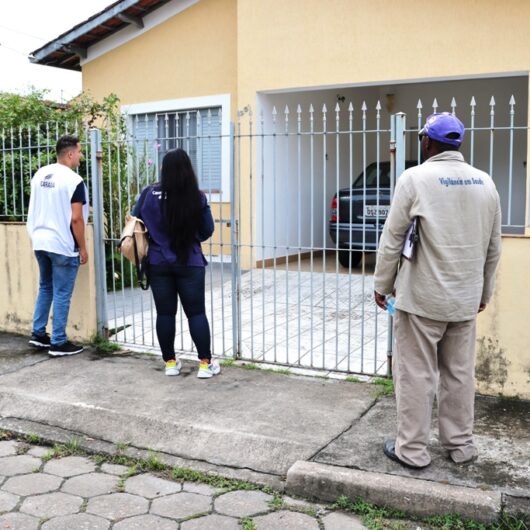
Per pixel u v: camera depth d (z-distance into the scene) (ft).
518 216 36.70
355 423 13.51
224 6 35.01
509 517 10.16
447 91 39.09
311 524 10.46
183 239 15.87
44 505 11.11
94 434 13.92
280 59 31.73
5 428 14.43
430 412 11.39
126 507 11.04
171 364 16.89
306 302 25.03
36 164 22.20
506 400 14.75
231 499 11.28
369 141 40.75
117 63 38.68
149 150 29.30
